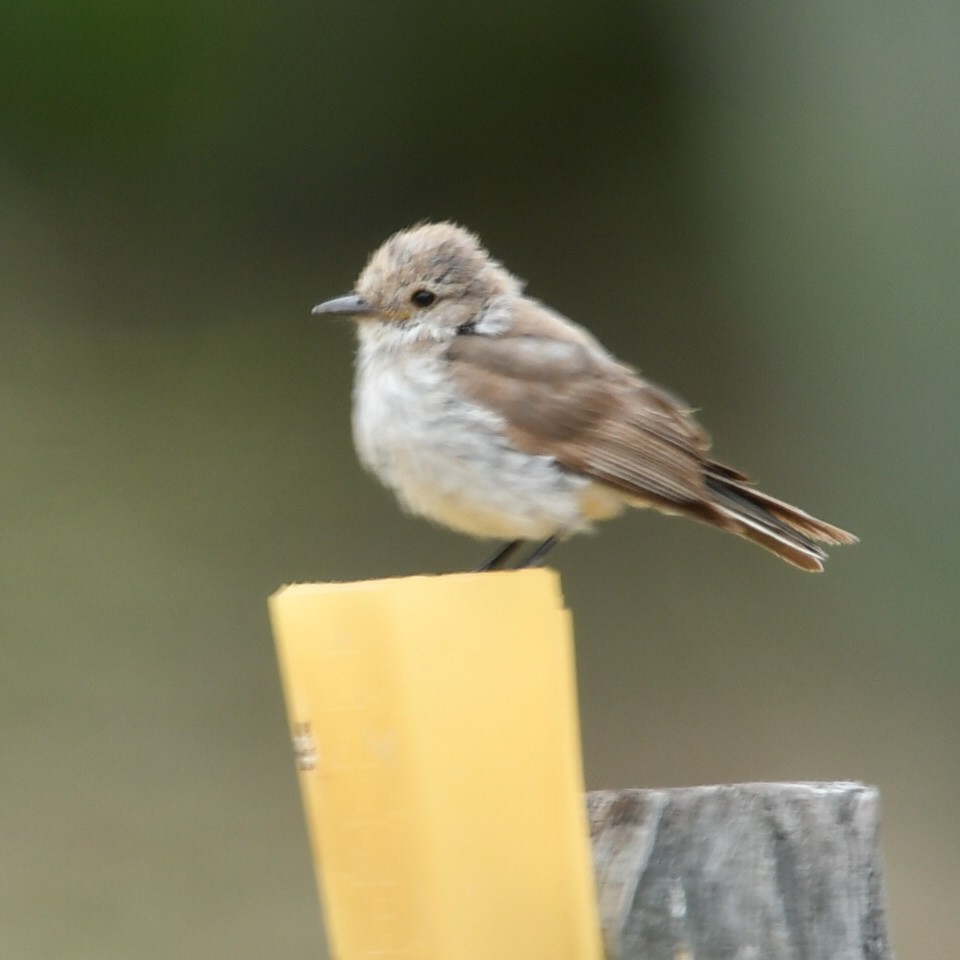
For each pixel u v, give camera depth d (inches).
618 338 664.4
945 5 556.1
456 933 181.9
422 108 674.2
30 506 593.0
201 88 664.4
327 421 642.8
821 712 539.8
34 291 669.3
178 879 474.0
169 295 673.0
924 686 549.3
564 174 675.4
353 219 684.7
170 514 601.0
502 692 187.0
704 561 595.2
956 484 561.0
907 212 563.2
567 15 650.8
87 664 539.8
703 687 552.4
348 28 657.0
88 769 506.9
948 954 466.3
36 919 459.8
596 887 207.6
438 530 604.1
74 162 676.7
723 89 624.7
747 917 206.1
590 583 591.2
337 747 184.2
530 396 287.6
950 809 508.7
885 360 574.6
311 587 189.2
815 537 297.0
